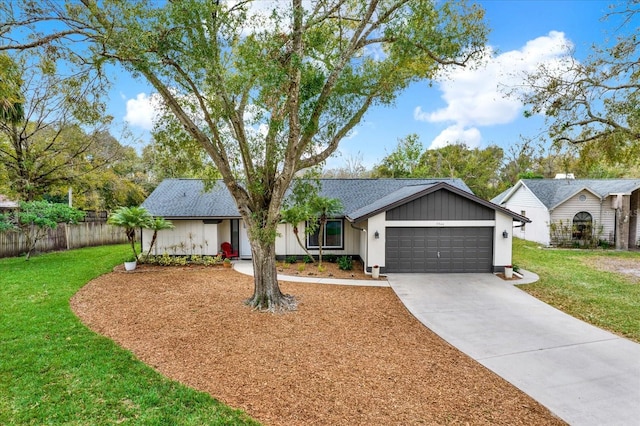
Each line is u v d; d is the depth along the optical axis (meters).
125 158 24.48
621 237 21.20
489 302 10.23
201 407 4.61
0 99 9.56
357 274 13.94
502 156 42.59
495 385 5.48
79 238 20.97
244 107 8.49
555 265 16.12
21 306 8.77
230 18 7.14
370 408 4.74
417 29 7.86
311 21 7.90
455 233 13.99
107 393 4.86
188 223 16.47
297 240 16.70
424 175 36.09
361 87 8.66
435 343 7.19
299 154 8.50
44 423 4.20
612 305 9.97
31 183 18.59
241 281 12.36
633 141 10.55
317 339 7.14
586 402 5.03
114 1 6.69
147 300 9.68
